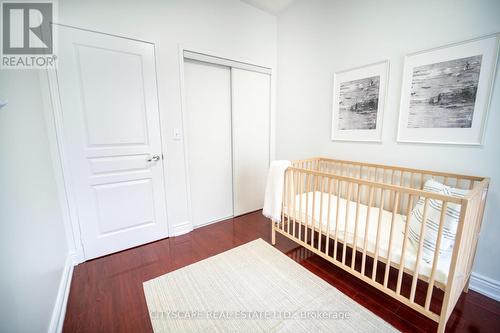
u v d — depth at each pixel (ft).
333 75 7.72
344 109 7.50
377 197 6.79
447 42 5.10
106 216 6.56
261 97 9.86
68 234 6.02
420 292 5.06
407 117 5.93
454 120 5.12
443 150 5.37
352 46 7.07
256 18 9.12
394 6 5.94
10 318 2.85
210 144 8.77
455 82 5.03
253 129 9.82
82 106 5.88
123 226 6.88
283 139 10.22
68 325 4.29
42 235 4.26
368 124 6.86
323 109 8.25
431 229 4.00
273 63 9.95
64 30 5.45
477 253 5.05
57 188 5.71
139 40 6.48
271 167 6.89
